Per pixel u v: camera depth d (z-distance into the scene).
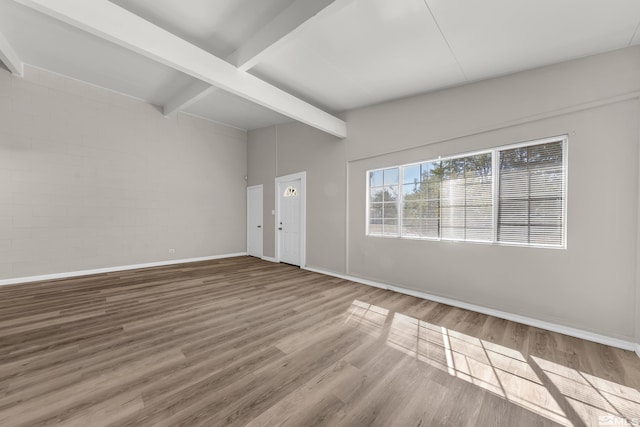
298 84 3.44
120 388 1.61
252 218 6.64
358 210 4.25
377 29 2.31
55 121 4.12
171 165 5.43
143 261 5.09
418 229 3.57
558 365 1.93
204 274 4.61
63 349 2.05
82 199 4.39
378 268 3.97
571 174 2.43
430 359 1.99
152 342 2.18
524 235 2.72
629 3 1.77
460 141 3.13
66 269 4.26
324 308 3.02
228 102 4.92
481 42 2.34
